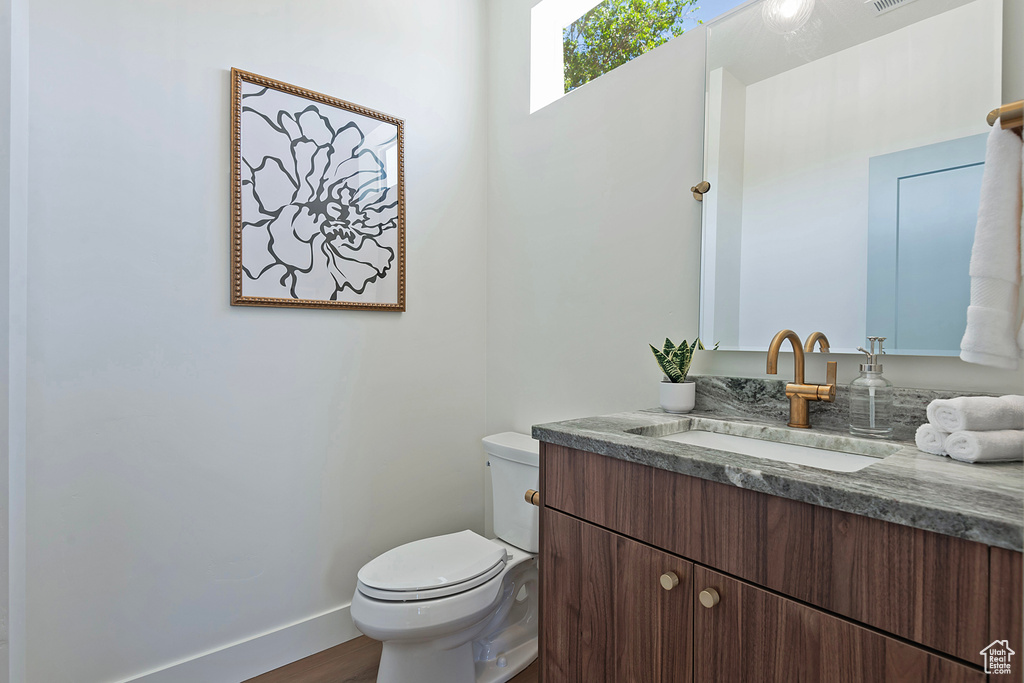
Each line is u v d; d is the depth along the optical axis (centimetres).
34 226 124
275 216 163
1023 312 72
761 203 132
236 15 157
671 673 91
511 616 172
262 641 161
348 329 182
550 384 193
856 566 69
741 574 81
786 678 76
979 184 100
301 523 171
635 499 98
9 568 102
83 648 132
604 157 174
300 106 168
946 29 104
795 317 126
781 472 77
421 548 159
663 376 155
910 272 108
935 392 103
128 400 139
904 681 64
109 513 136
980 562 59
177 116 146
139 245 140
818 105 123
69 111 130
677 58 153
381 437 191
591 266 178
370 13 188
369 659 169
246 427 159
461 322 216
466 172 218
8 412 99
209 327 152
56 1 128
